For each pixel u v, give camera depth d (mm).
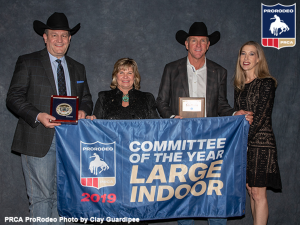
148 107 2824
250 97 2785
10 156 3230
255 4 3439
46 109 2531
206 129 2566
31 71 2525
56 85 2611
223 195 2551
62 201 2428
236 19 3424
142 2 3314
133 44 3316
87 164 2445
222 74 3039
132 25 3311
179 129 2551
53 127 2418
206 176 2555
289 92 3490
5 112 3205
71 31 2850
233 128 2576
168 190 2516
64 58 2766
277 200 3496
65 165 2422
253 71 2902
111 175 2469
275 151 2742
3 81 3178
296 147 3465
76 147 2438
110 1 3279
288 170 3475
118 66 2789
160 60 3352
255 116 2697
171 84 3023
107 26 3281
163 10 3340
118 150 2488
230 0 3412
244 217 3438
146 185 2502
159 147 2525
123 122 2506
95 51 3275
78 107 2490
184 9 3359
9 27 3168
